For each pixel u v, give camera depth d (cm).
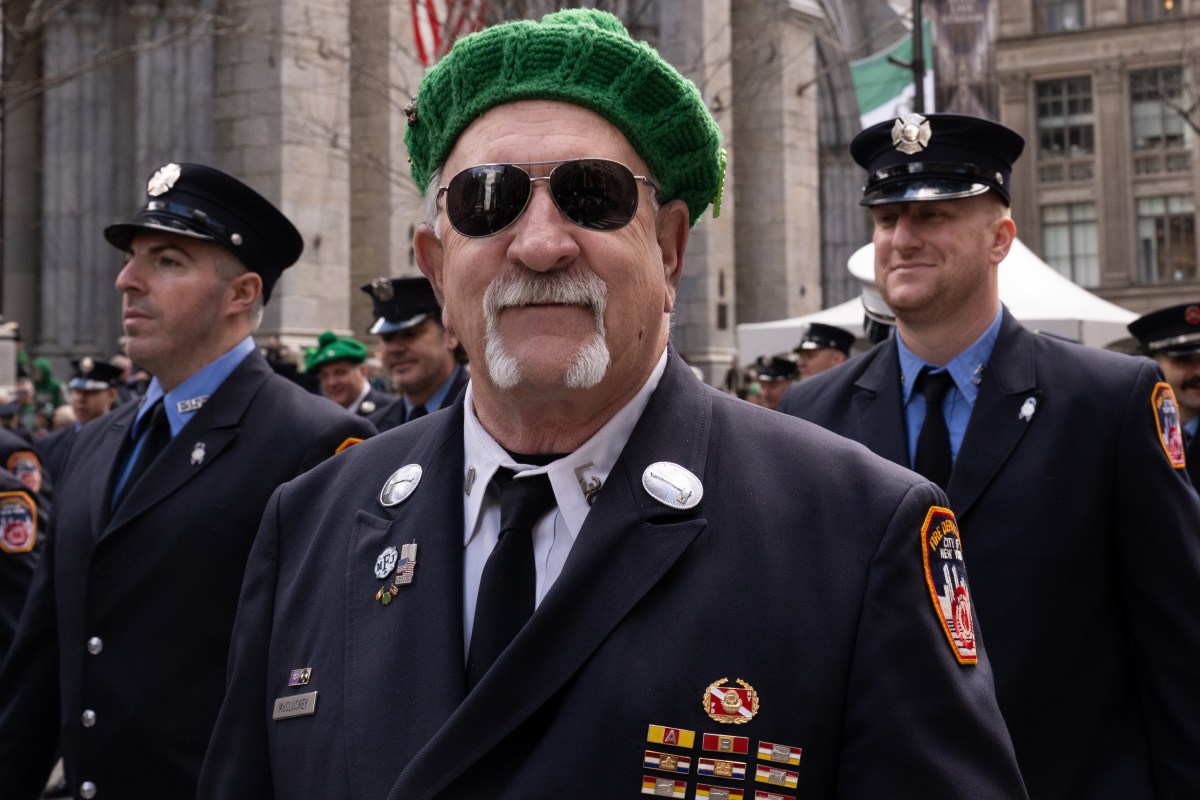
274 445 416
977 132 402
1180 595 357
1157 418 374
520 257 204
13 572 512
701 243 2695
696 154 219
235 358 435
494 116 212
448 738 193
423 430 244
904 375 420
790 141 2872
